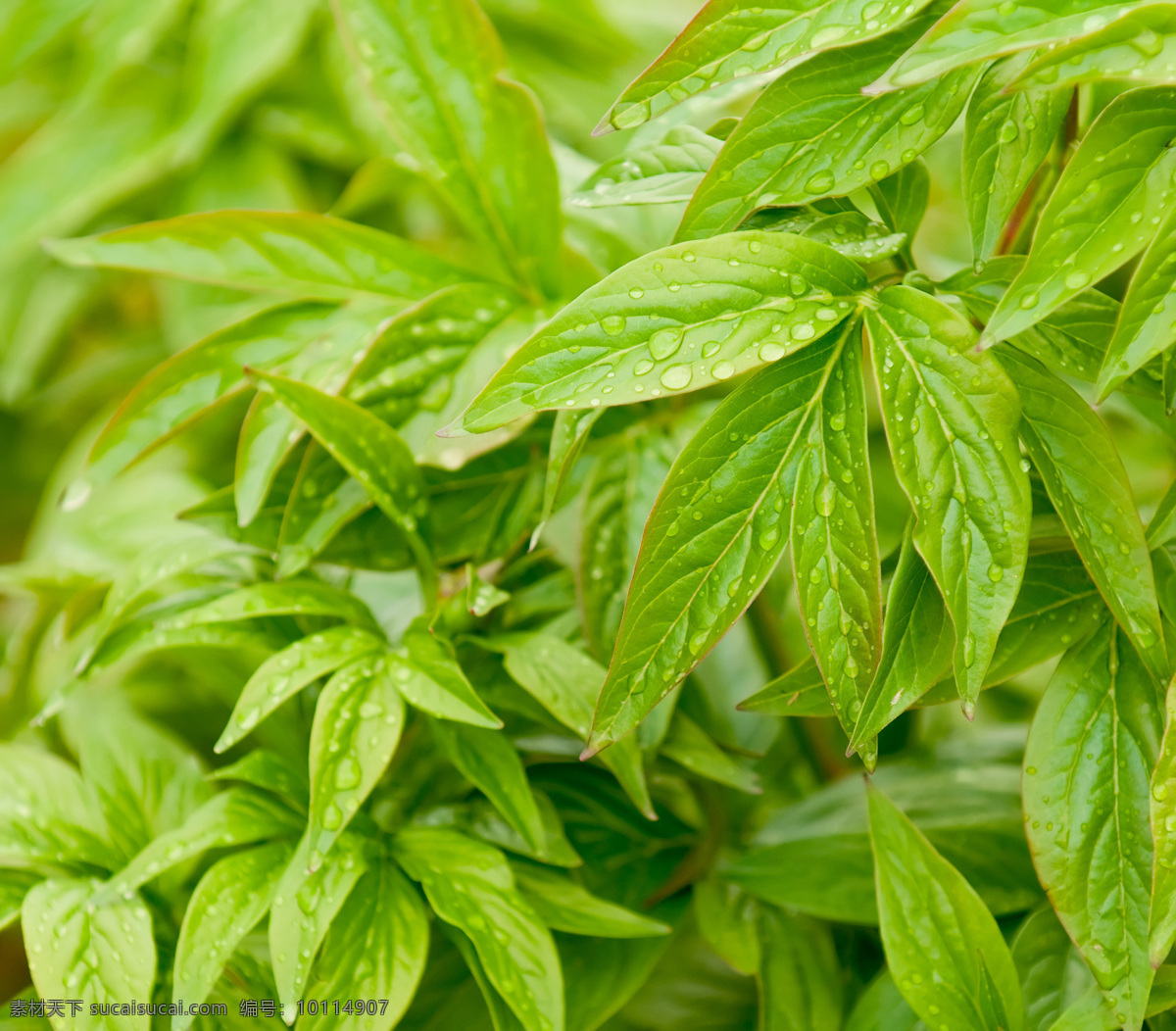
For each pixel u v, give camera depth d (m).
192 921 1.05
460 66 1.11
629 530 1.11
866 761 1.01
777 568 1.22
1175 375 1.02
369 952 1.05
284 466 1.11
